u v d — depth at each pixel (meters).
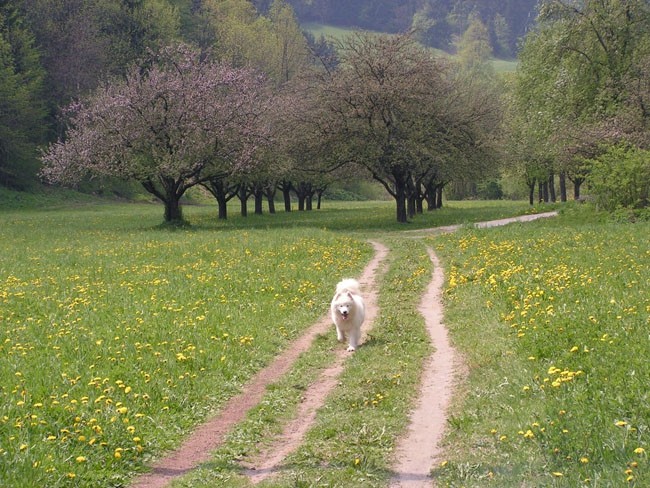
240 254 26.02
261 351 13.34
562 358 10.42
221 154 43.34
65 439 8.48
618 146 38.28
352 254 26.62
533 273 18.02
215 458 8.58
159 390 10.57
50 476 7.47
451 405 9.93
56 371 11.24
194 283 19.61
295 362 12.96
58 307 16.61
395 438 8.81
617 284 15.70
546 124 46.84
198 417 10.02
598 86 45.53
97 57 79.38
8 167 70.75
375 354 12.96
